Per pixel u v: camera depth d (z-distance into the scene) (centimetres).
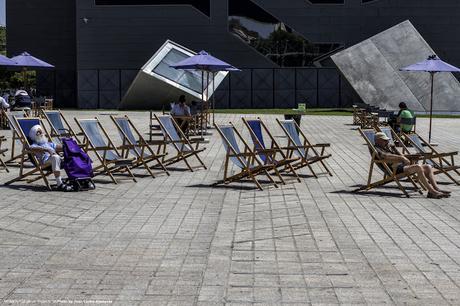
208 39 5134
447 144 2120
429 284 604
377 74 3831
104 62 5156
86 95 5156
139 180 1270
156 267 665
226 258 701
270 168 1209
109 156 1312
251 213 954
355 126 2902
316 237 796
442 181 1278
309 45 5141
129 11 5131
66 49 5688
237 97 5131
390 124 2030
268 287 598
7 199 1034
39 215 920
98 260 691
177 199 1067
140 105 4250
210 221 898
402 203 1029
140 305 549
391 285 602
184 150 1530
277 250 735
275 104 5153
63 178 1234
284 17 5125
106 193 1116
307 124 3041
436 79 3784
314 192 1138
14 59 2894
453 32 5206
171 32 5138
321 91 5150
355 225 864
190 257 705
